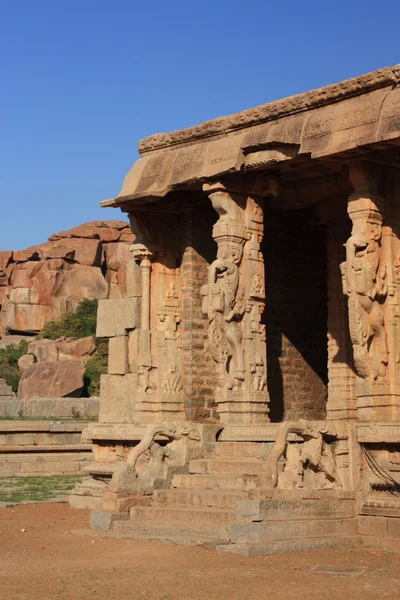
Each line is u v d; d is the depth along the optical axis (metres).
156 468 14.98
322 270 19.56
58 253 74.12
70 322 70.44
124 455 17.36
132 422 18.02
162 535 13.02
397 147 13.88
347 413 16.77
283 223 18.97
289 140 14.54
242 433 15.83
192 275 17.88
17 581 10.62
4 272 76.00
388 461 13.42
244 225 16.30
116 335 18.55
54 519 15.45
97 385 51.91
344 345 17.03
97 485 17.17
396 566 11.51
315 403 19.14
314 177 16.91
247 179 16.28
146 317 17.78
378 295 13.85
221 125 16.78
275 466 12.94
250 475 14.44
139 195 16.59
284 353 18.73
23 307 72.62
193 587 10.27
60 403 36.41
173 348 17.83
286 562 11.57
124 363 18.36
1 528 14.38
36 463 23.02
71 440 24.16
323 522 12.87
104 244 75.56
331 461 13.46
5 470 22.70
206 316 17.98
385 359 13.89
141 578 10.70
